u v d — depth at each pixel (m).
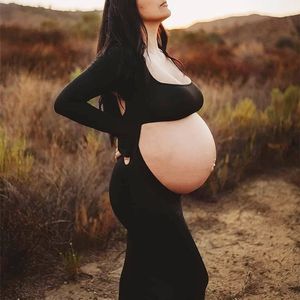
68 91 1.84
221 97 7.27
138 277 2.10
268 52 15.14
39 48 12.22
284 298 3.04
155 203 1.99
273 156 5.62
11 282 3.17
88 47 13.52
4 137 4.27
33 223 3.32
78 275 3.30
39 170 4.11
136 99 1.93
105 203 3.93
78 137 5.39
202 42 18.30
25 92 6.53
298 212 4.38
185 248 2.05
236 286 3.22
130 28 1.91
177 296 2.07
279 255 3.63
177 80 1.96
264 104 7.30
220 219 4.32
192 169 1.98
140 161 1.96
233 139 5.40
